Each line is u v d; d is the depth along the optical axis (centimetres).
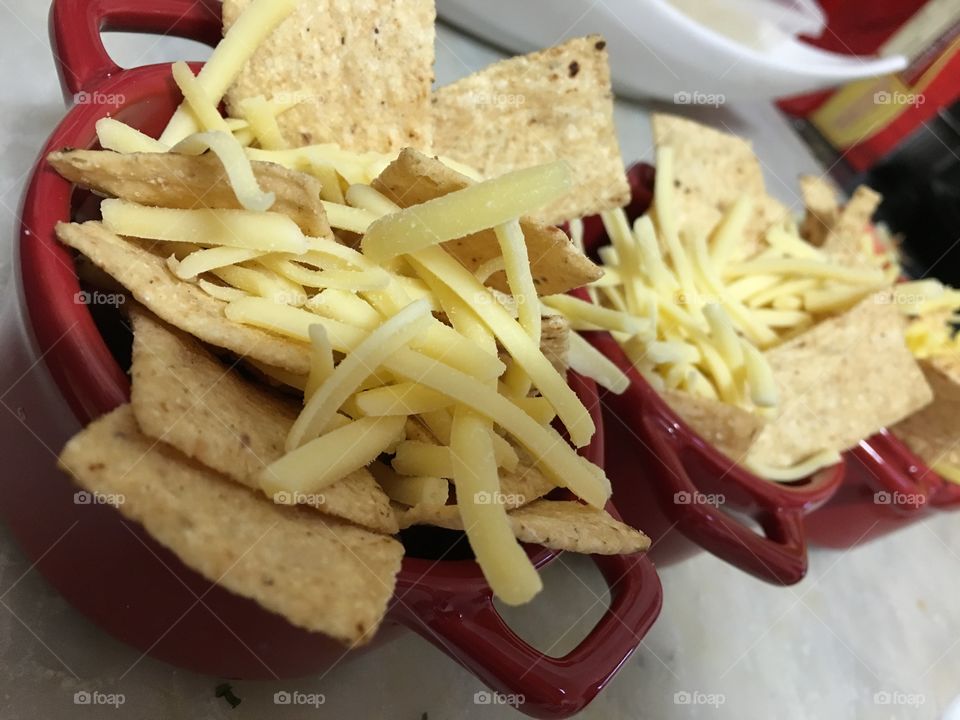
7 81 20
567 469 14
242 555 10
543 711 12
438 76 30
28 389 11
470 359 14
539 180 14
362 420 13
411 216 14
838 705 25
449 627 12
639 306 23
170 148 14
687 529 18
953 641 30
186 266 13
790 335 26
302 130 17
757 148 43
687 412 20
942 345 30
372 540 12
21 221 12
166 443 11
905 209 44
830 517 26
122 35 23
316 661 13
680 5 36
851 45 45
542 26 31
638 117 37
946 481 25
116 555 11
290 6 16
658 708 21
